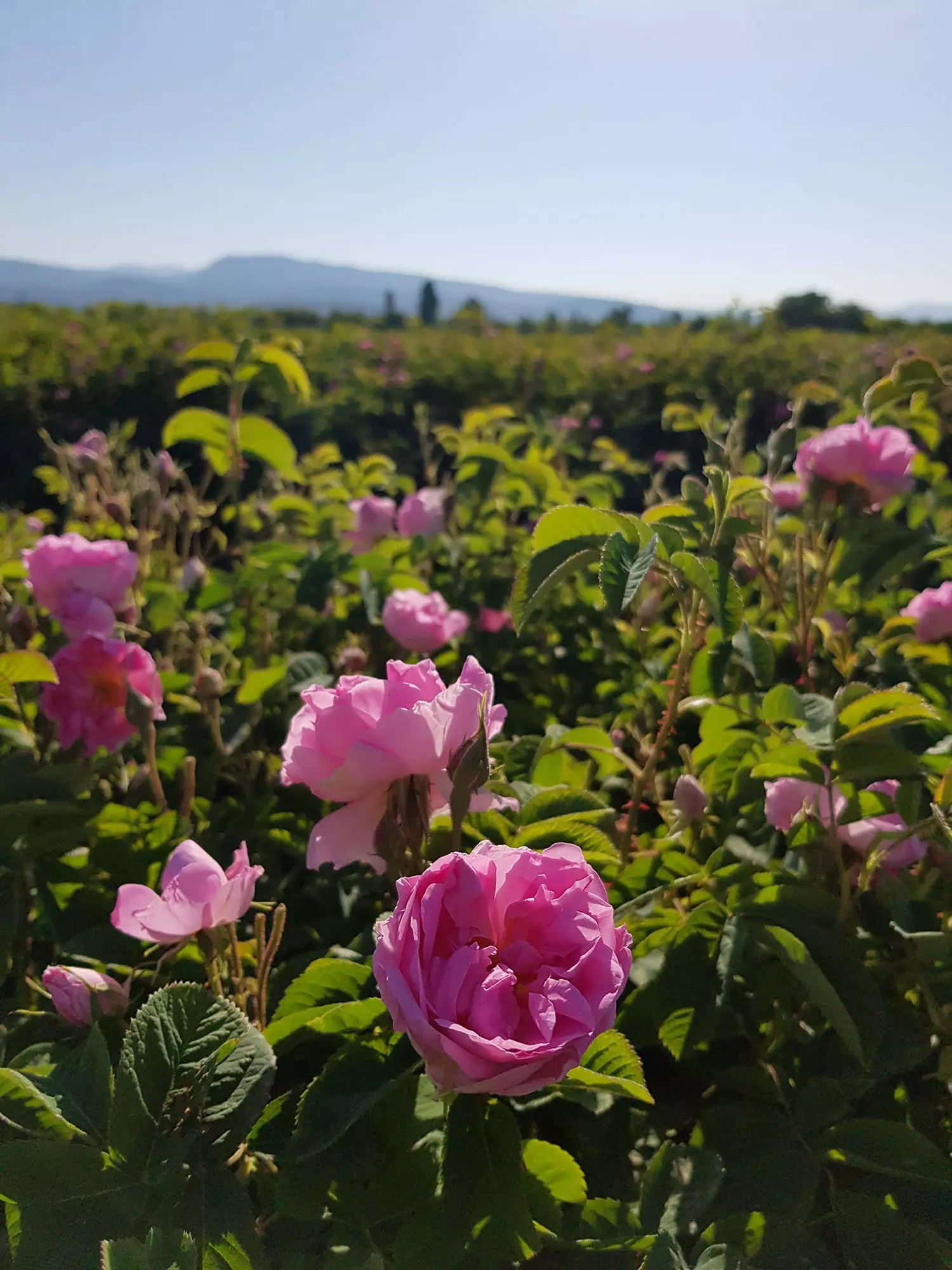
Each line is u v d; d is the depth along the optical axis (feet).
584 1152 1.27
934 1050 1.28
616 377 9.91
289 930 1.66
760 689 1.74
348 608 2.45
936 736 1.48
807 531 2.07
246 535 3.13
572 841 1.26
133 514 2.76
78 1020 1.17
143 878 1.53
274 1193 1.00
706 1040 1.29
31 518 2.87
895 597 2.37
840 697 1.28
